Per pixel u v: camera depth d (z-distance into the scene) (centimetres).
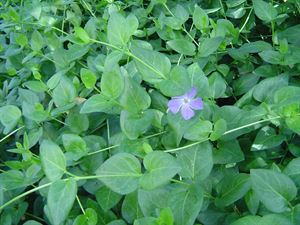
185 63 49
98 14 76
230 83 52
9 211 42
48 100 57
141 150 38
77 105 48
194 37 58
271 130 41
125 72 45
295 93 38
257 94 43
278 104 38
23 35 64
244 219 28
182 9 57
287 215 30
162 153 33
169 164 33
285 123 39
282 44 46
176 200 33
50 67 63
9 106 49
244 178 35
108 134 44
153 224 30
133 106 40
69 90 47
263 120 38
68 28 75
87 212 34
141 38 64
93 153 41
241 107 45
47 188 40
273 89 43
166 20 55
